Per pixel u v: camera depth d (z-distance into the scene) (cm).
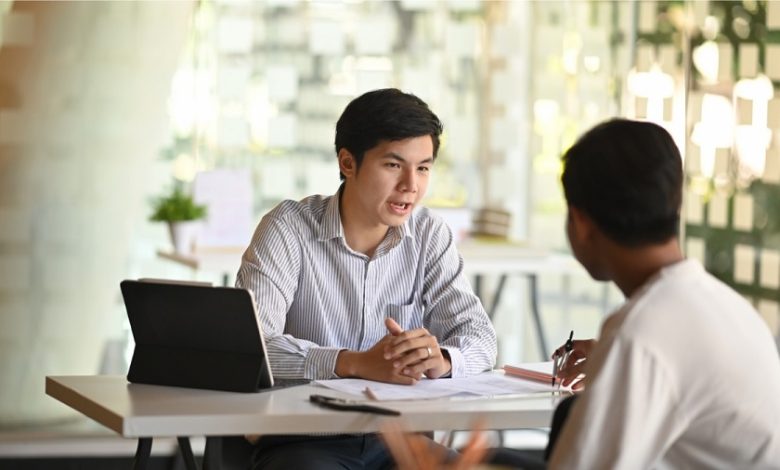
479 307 302
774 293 484
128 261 514
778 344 321
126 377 262
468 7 580
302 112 559
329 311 297
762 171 489
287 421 224
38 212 488
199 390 249
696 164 525
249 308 245
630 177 189
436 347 266
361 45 565
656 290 186
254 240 296
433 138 286
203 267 461
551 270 508
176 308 251
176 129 538
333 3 559
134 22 490
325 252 296
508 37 586
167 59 501
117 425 221
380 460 285
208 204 495
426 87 577
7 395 489
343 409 229
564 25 586
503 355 596
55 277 493
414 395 246
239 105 550
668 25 544
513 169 593
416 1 572
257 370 246
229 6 546
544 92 590
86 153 492
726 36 509
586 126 584
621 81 571
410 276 303
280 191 558
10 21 479
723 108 511
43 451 487
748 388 183
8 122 482
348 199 294
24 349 490
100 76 489
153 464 486
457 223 531
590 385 182
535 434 546
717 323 185
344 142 287
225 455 285
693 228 526
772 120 484
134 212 509
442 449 269
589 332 589
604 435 179
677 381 181
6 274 485
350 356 266
